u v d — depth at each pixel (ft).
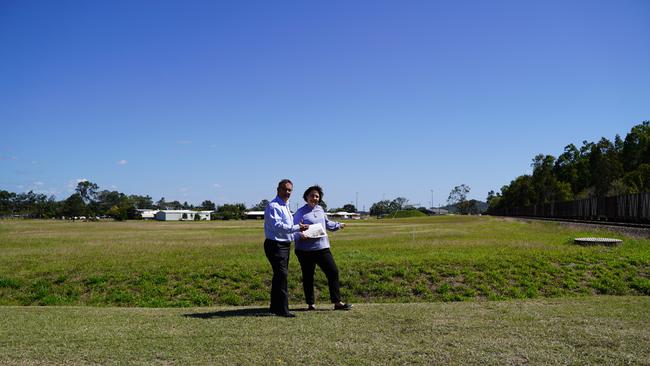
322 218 28.71
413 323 22.59
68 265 51.37
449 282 43.52
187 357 17.53
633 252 52.13
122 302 41.68
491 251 55.77
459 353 17.75
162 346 18.92
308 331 21.24
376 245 75.46
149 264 50.96
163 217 465.06
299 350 18.28
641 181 204.44
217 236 123.34
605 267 45.47
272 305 26.14
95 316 26.40
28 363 16.87
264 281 44.78
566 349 18.13
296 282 43.47
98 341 19.75
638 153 265.34
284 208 26.55
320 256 27.71
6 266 52.37
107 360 17.21
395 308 27.30
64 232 161.07
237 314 26.32
